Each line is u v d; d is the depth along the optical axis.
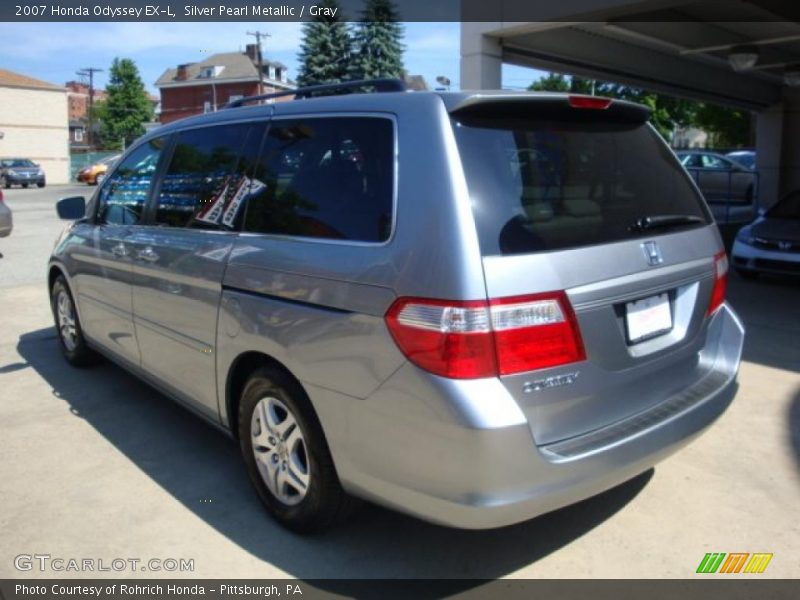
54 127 52.00
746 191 20.67
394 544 3.26
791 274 8.98
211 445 4.33
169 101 76.44
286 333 3.04
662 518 3.46
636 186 3.20
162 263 3.95
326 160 3.13
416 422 2.58
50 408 4.93
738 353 3.56
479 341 2.47
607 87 39.31
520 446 2.50
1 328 7.09
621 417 2.91
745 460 4.04
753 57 10.95
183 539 3.31
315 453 3.05
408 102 2.87
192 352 3.77
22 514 3.53
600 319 2.77
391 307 2.63
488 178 2.68
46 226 16.50
